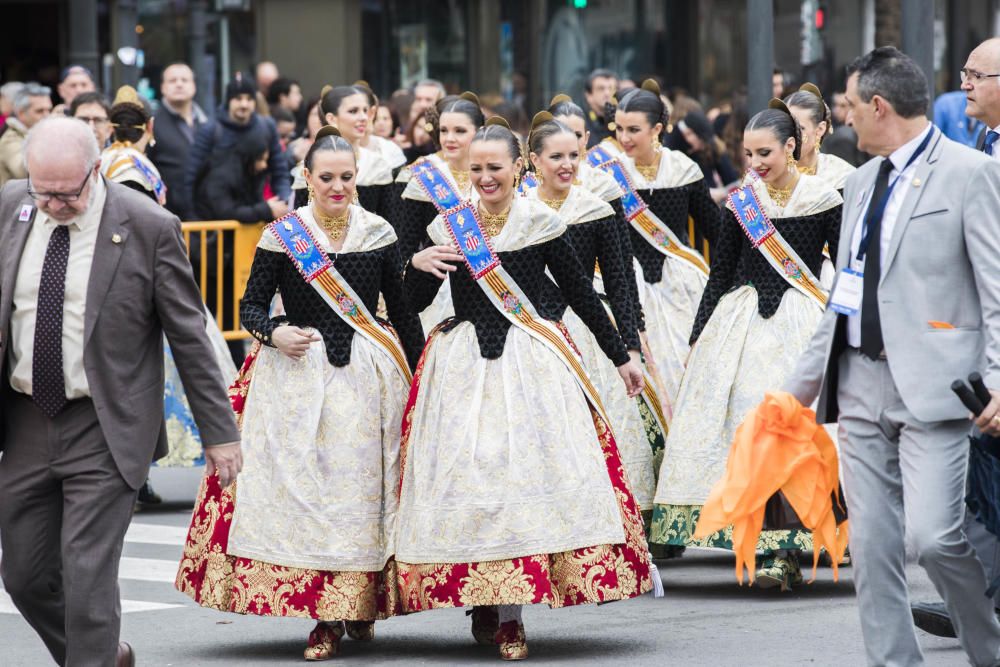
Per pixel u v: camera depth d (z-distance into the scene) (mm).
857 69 7305
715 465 10727
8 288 7133
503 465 8672
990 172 7102
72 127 7008
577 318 11070
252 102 15727
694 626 9516
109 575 7102
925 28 14500
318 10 26375
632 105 12164
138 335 7211
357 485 8898
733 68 27719
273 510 8898
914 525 7145
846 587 10547
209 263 15414
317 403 8922
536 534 8609
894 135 7258
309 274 8961
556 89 27469
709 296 11016
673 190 12281
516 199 9055
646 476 11164
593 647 9039
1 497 7223
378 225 9109
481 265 8898
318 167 8953
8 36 27766
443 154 11820
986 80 9648
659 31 27562
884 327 7211
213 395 7328
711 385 10844
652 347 12234
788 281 10727
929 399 7109
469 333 8945
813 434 8594
